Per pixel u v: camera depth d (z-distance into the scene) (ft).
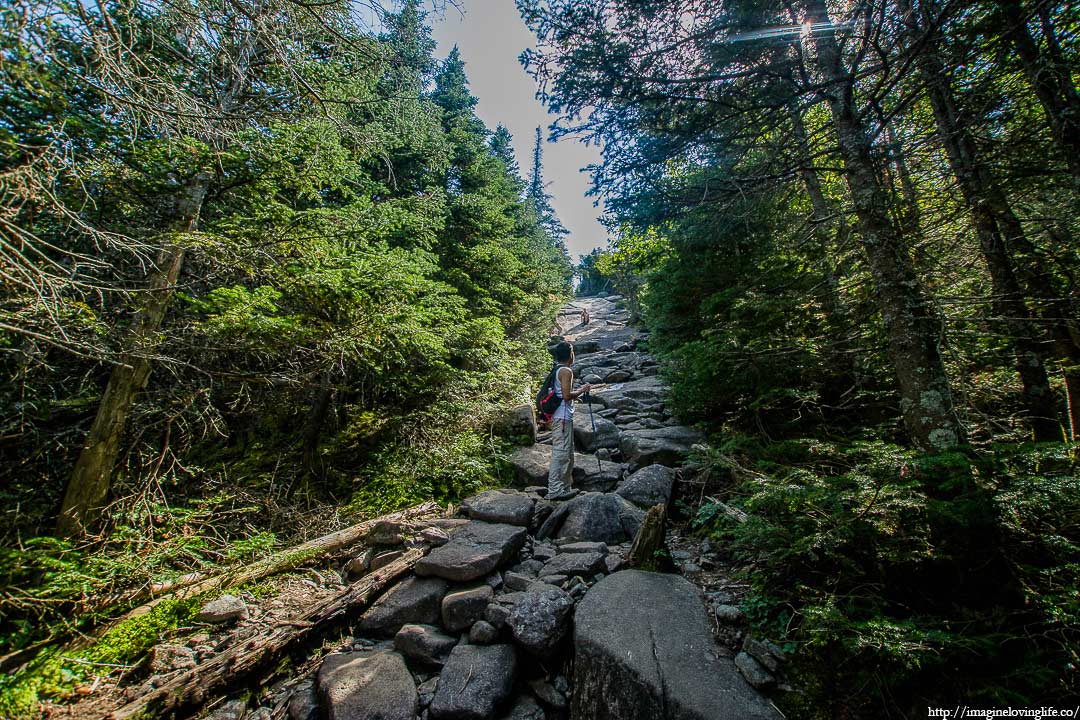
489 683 8.46
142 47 12.05
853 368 16.24
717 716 6.62
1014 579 7.02
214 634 9.70
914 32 11.18
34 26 6.75
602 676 7.97
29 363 11.03
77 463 11.78
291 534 14.35
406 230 22.31
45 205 8.29
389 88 23.49
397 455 18.66
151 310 12.77
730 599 9.38
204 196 15.38
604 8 12.71
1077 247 11.71
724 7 12.96
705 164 18.39
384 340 16.05
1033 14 9.29
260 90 15.56
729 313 19.63
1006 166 11.94
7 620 9.14
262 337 13.94
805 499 8.64
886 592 7.79
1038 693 5.93
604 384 36.78
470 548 12.05
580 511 14.03
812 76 16.31
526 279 42.24
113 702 7.82
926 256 14.25
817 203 18.78
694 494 15.60
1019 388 15.02
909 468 8.70
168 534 12.10
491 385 25.35
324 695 8.52
